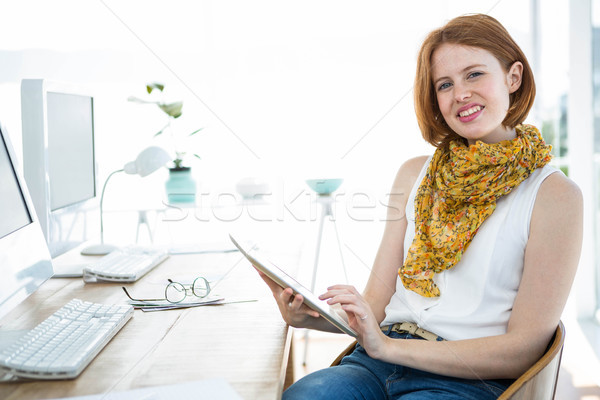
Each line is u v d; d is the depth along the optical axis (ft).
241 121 9.90
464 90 3.40
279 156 6.71
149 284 4.25
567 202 3.13
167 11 10.20
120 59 10.23
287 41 9.93
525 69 3.45
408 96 6.70
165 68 10.23
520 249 3.26
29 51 9.33
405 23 9.75
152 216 10.23
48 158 4.34
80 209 5.12
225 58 10.12
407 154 6.23
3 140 3.60
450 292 3.40
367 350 3.00
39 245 3.74
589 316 9.66
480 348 3.01
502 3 10.60
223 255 5.38
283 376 2.61
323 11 9.87
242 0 10.05
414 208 3.70
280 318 3.38
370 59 9.67
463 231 3.37
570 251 3.06
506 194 3.37
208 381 2.43
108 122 10.31
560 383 7.16
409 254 3.55
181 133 10.19
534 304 3.05
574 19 9.22
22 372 2.49
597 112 9.18
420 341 3.10
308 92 9.57
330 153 6.31
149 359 2.73
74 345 2.77
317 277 6.11
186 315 3.49
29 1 9.36
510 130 3.52
